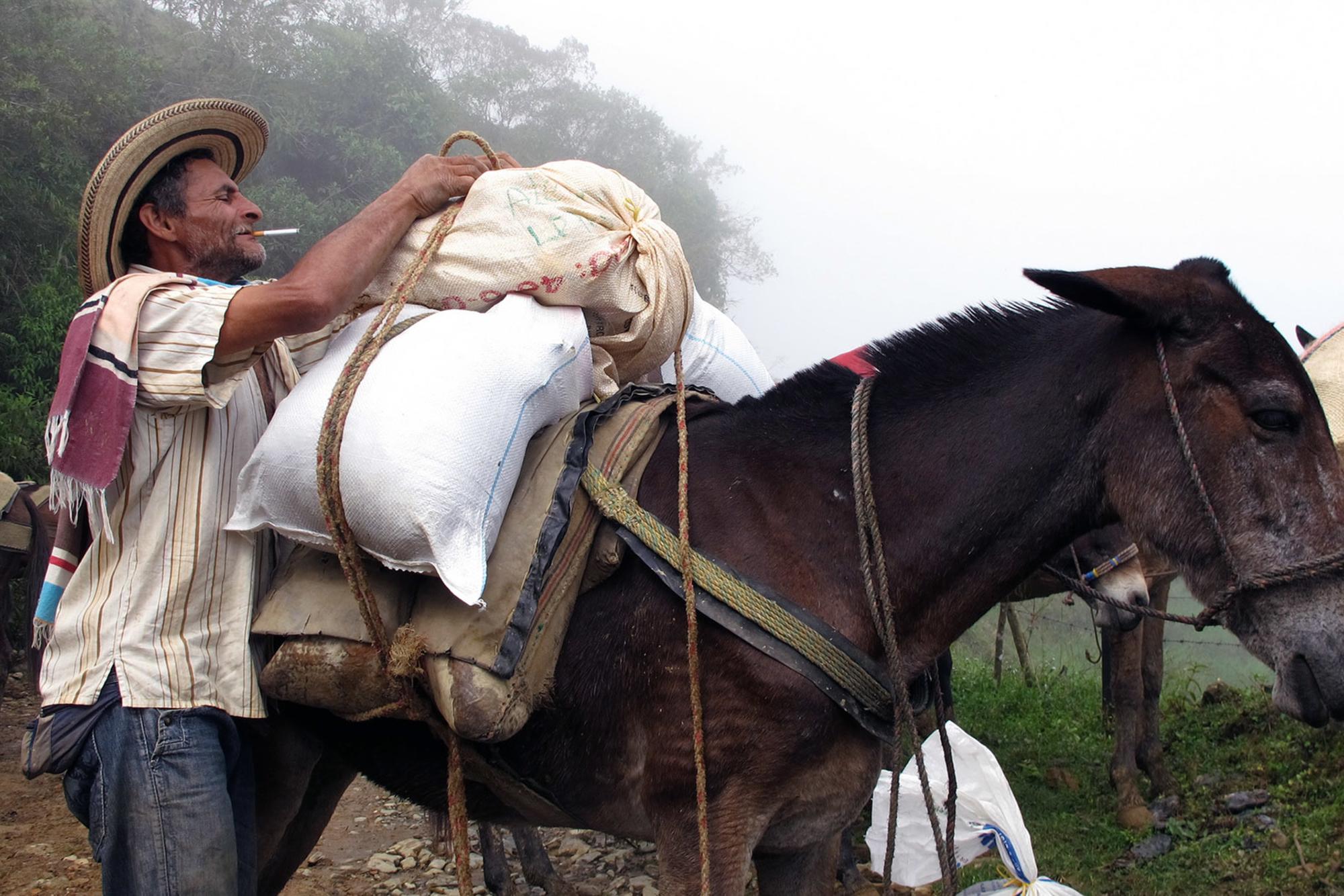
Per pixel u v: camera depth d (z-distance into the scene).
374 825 5.05
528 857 4.18
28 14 14.12
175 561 2.15
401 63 23.47
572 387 2.28
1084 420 2.17
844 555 2.20
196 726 2.13
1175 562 2.12
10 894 4.21
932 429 2.25
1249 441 2.04
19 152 11.73
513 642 2.04
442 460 1.97
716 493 2.25
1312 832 4.16
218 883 2.09
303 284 2.04
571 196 2.28
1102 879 4.25
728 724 2.10
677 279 2.37
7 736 6.58
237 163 2.54
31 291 10.75
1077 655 10.12
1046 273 2.04
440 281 2.26
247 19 21.48
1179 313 2.08
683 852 2.14
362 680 2.14
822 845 2.50
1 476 6.10
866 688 2.14
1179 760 5.39
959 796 2.94
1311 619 1.99
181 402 2.07
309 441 2.06
